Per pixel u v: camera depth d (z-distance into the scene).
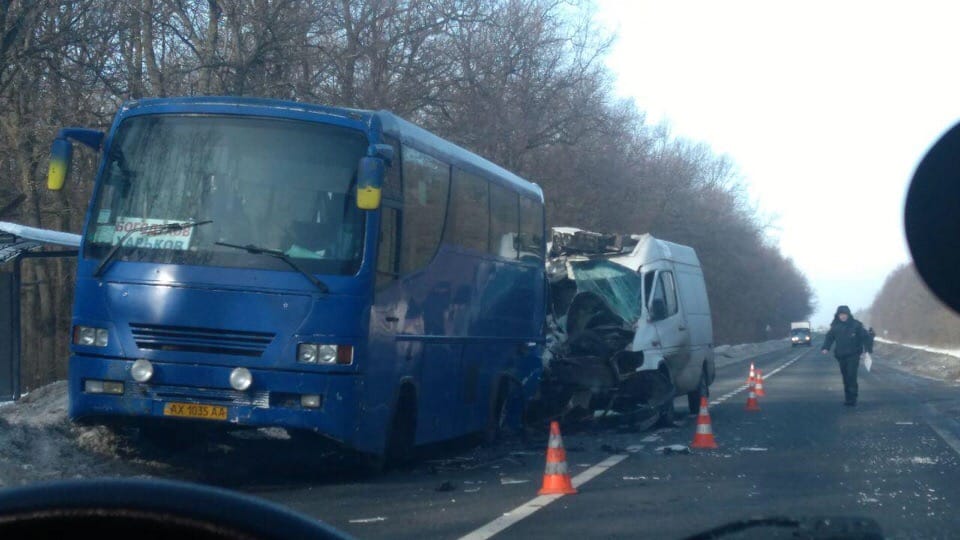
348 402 9.45
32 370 24.94
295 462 11.91
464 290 12.57
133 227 9.73
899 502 9.41
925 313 104.25
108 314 9.54
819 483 10.66
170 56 23.14
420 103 26.78
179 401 9.40
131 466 10.78
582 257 17.52
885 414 19.83
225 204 9.71
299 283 9.48
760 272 87.25
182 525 2.57
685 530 8.06
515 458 13.08
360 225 9.70
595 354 16.47
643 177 45.00
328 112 9.98
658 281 17.58
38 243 14.42
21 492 2.59
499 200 14.04
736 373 41.84
